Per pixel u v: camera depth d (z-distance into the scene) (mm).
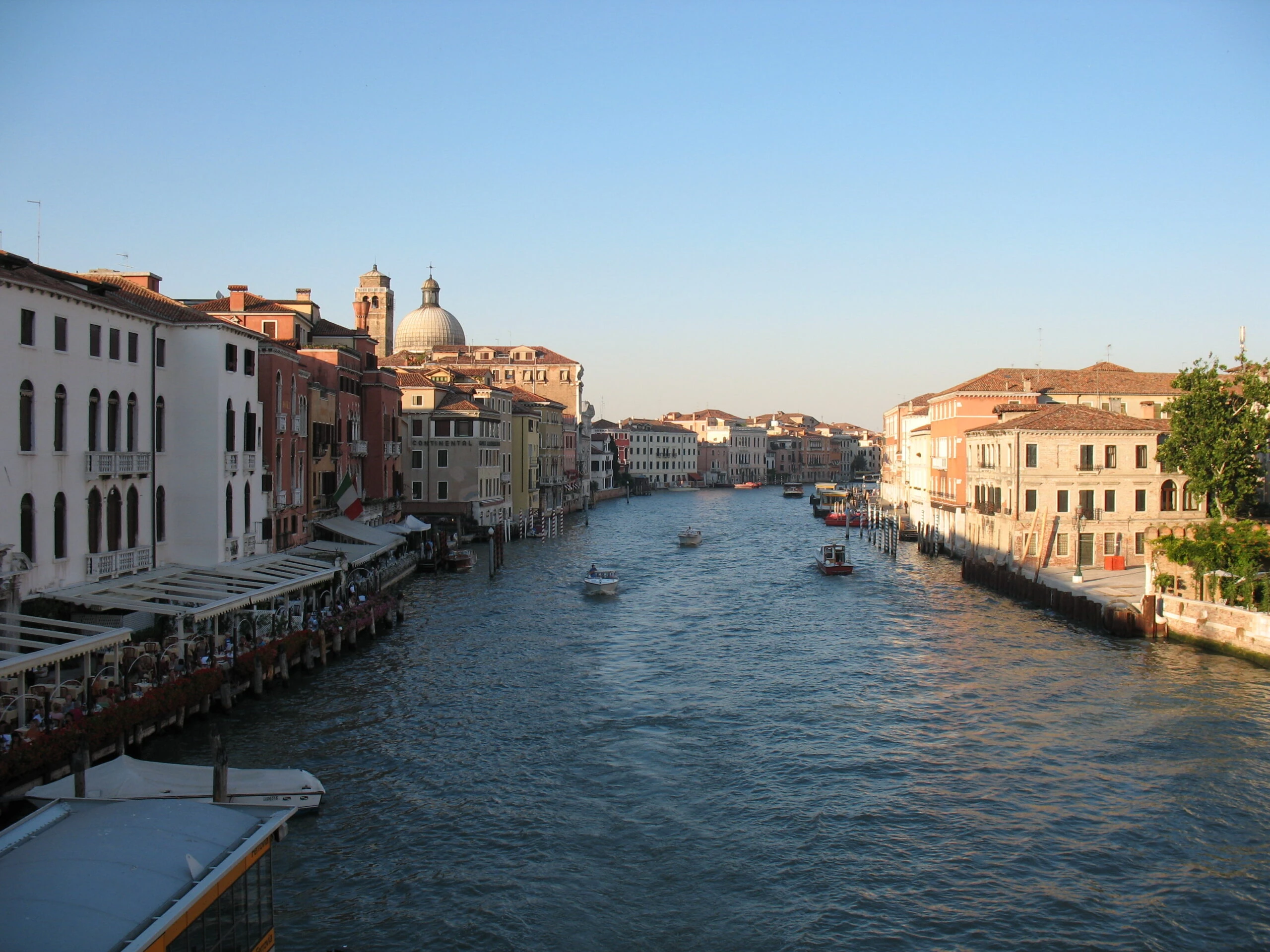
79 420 32844
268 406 46906
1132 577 56500
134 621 34312
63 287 31844
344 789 26031
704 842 23250
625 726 31781
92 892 13617
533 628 48094
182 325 39375
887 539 83188
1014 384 77750
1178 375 56781
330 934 19172
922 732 31172
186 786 22484
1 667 22969
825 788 26562
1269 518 62969
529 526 99562
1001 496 63469
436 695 35000
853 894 20906
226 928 14938
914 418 103000
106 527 34688
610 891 20984
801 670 39500
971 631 47156
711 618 51531
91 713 25625
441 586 62438
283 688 35438
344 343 66812
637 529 112062
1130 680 36875
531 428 108688
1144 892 21047
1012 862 22328
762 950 18875
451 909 20125
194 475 39625
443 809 24906
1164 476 60344
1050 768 27922
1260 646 39375
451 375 96625
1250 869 21953
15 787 22109
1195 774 27266
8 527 29188
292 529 51062
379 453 68250
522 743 29984
